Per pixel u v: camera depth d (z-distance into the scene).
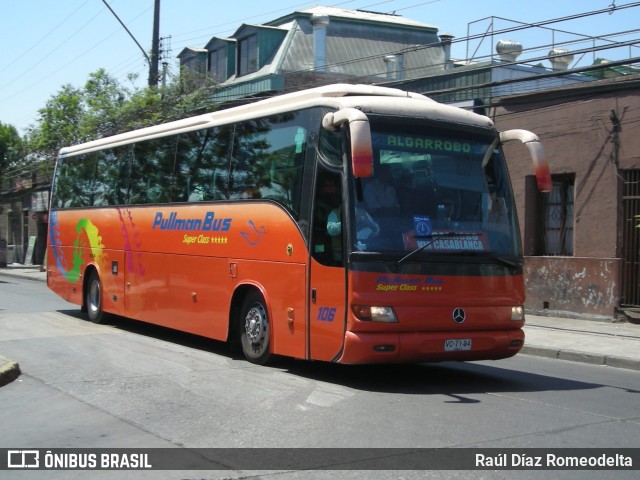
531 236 18.30
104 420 7.36
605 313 16.36
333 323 8.70
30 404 8.08
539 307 17.70
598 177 16.75
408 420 7.32
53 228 17.66
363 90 9.77
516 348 9.35
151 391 8.65
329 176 8.97
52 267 17.59
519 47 21.98
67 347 12.05
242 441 6.56
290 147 9.81
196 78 30.31
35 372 9.84
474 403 8.20
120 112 29.97
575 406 8.22
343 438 6.64
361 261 8.43
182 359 10.91
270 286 9.88
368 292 8.41
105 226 14.98
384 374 10.08
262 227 10.14
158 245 12.88
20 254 46.81
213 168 11.54
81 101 37.59
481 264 9.06
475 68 21.25
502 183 9.60
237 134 11.06
